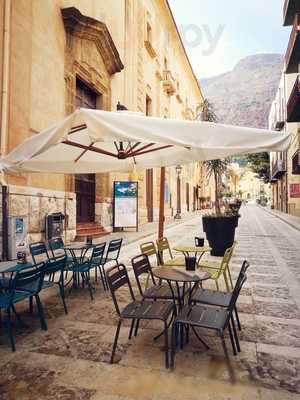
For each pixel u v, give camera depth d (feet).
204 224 29.12
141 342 11.55
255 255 29.25
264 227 59.36
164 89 80.12
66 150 16.53
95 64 40.78
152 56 68.64
